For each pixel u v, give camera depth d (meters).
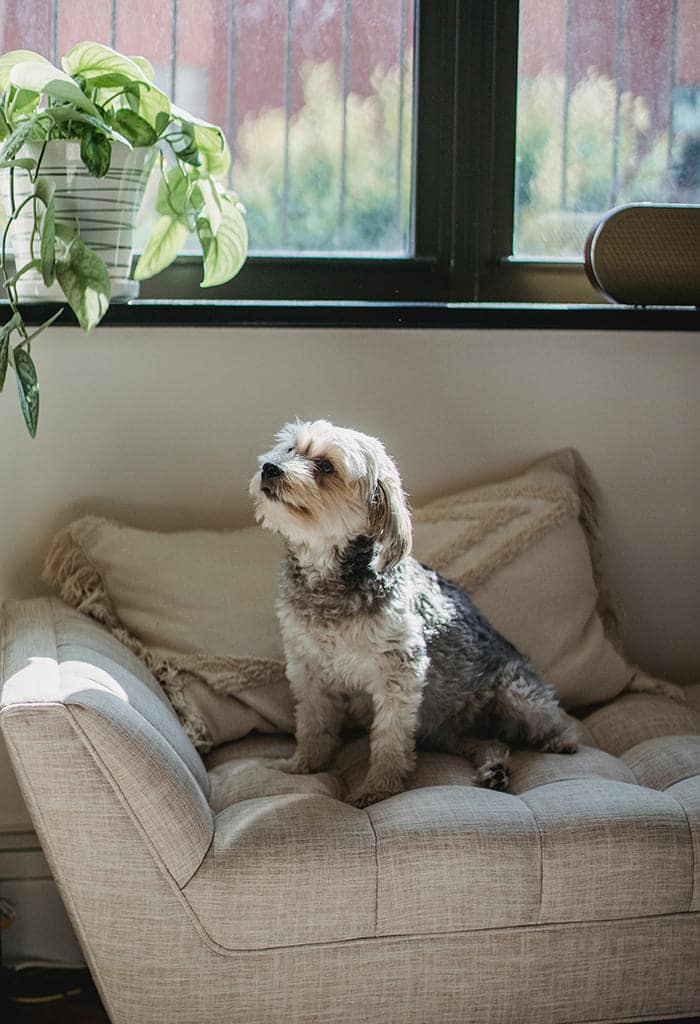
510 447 2.56
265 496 1.93
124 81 2.29
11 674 1.78
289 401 2.47
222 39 2.62
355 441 1.96
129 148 2.26
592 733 2.27
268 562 2.29
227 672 2.17
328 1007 1.72
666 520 2.63
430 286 2.73
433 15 2.66
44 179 2.22
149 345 2.40
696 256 2.55
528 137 2.74
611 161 2.79
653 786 1.97
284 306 2.43
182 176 2.36
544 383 2.56
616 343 2.57
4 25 2.52
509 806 1.80
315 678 2.07
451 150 2.70
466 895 1.71
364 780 2.01
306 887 1.68
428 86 2.68
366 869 1.70
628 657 2.60
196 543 2.29
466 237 2.73
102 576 2.25
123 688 1.84
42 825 1.66
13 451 2.36
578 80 2.75
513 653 2.21
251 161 2.66
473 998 1.75
